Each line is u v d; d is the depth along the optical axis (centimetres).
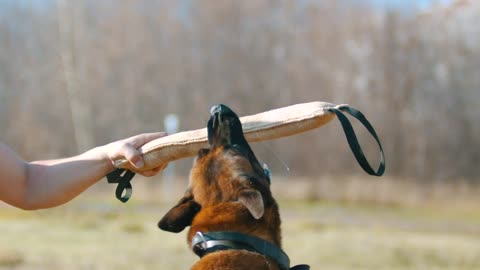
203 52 3656
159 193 2634
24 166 355
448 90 3831
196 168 367
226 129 363
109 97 3469
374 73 3772
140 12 3628
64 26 3111
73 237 1494
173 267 1136
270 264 350
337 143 3312
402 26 3809
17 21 3416
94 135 3303
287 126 354
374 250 1414
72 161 368
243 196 344
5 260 1122
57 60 3269
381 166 342
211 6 3656
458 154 3688
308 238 1600
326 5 3781
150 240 1476
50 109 3362
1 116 3438
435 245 1559
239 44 3653
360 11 3819
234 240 348
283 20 3716
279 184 3030
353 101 3659
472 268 1253
